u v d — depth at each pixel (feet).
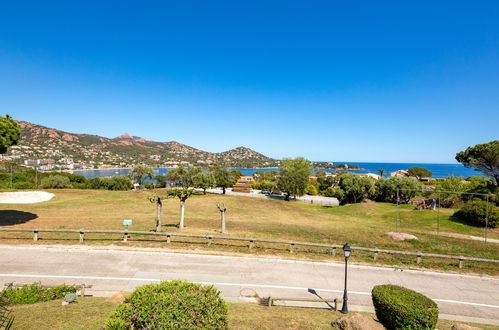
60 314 25.81
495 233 80.53
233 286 39.70
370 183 154.81
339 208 142.10
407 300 25.14
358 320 25.90
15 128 63.41
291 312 31.45
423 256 56.95
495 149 111.24
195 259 49.03
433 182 185.06
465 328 25.80
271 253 54.54
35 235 53.88
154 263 46.16
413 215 106.83
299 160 223.51
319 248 59.93
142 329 15.90
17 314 25.81
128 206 116.37
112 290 35.99
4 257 45.29
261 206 131.13
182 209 70.69
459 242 68.90
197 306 16.75
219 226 79.25
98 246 52.19
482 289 43.32
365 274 46.98
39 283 35.01
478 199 109.40
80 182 263.70
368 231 80.12
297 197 226.17
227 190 268.62
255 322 26.58
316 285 41.75
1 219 73.26
